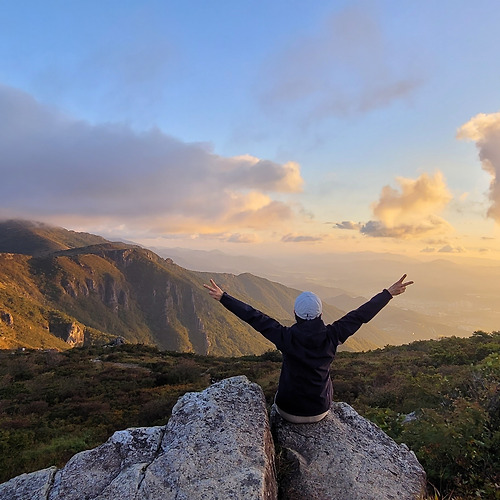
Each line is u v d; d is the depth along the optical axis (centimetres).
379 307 375
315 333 361
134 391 2955
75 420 2142
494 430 493
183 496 266
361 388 1688
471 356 1930
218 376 3428
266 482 284
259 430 346
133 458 333
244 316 377
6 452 1181
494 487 377
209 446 320
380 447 389
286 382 379
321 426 398
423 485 354
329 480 333
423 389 806
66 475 321
